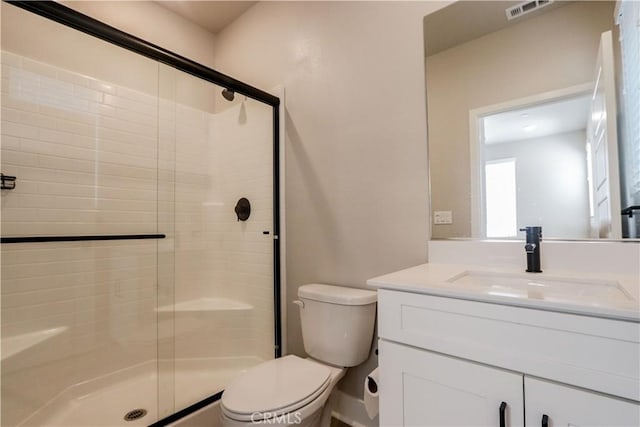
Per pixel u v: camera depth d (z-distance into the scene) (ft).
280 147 6.50
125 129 6.48
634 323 2.03
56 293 5.43
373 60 5.16
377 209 5.07
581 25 3.67
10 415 4.52
